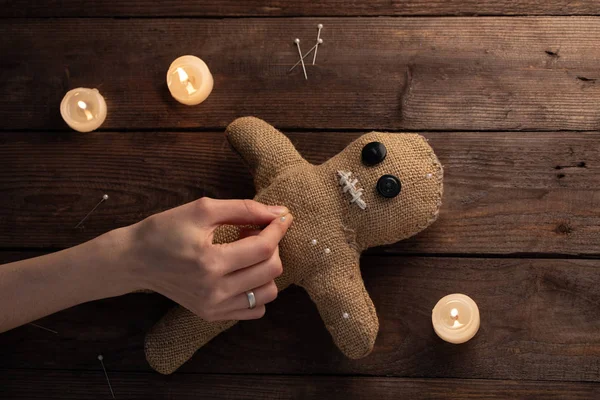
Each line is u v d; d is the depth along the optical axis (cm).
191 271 64
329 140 78
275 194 70
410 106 78
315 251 69
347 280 70
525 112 77
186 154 79
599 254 76
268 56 79
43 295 68
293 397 77
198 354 78
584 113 77
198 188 79
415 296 77
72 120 77
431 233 77
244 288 65
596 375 75
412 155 71
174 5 80
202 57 80
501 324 76
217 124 79
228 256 64
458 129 78
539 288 76
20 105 80
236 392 77
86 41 80
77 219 79
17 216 79
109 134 79
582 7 78
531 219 76
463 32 78
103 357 78
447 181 77
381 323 77
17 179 79
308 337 77
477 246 76
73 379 78
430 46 78
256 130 73
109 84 80
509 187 77
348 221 70
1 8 80
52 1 80
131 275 66
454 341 74
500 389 76
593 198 76
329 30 79
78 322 78
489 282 76
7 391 78
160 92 79
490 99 78
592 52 77
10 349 78
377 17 79
